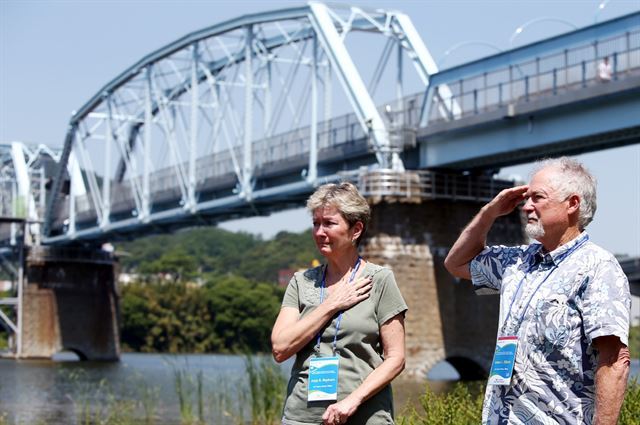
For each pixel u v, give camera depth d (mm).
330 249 8578
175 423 30953
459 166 57219
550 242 7805
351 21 64500
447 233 58281
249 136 70125
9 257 106875
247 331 153000
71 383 59312
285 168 66625
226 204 72688
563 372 7453
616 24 45688
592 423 7340
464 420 14172
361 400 8094
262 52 75250
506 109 50281
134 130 97875
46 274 99875
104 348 101562
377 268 8555
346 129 60906
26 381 60875
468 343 58250
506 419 7566
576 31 47531
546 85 49188
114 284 103500
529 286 7738
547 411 7441
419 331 57000
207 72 78812
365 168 58094
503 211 8297
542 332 7531
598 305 7359
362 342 8336
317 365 8305
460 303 58344
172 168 84625
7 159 114125
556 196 7699
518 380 7551
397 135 57250
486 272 8273
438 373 95500
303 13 65125
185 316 154875
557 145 49719
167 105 86000
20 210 99688
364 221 8664
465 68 54000
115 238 96938
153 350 152500
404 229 57344
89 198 100438
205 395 38469
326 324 8398
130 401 37844
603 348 7332
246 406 33906
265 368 27172
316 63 64375
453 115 54938
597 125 47000
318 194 8664
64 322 99938
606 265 7492
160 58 84312
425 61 63188
